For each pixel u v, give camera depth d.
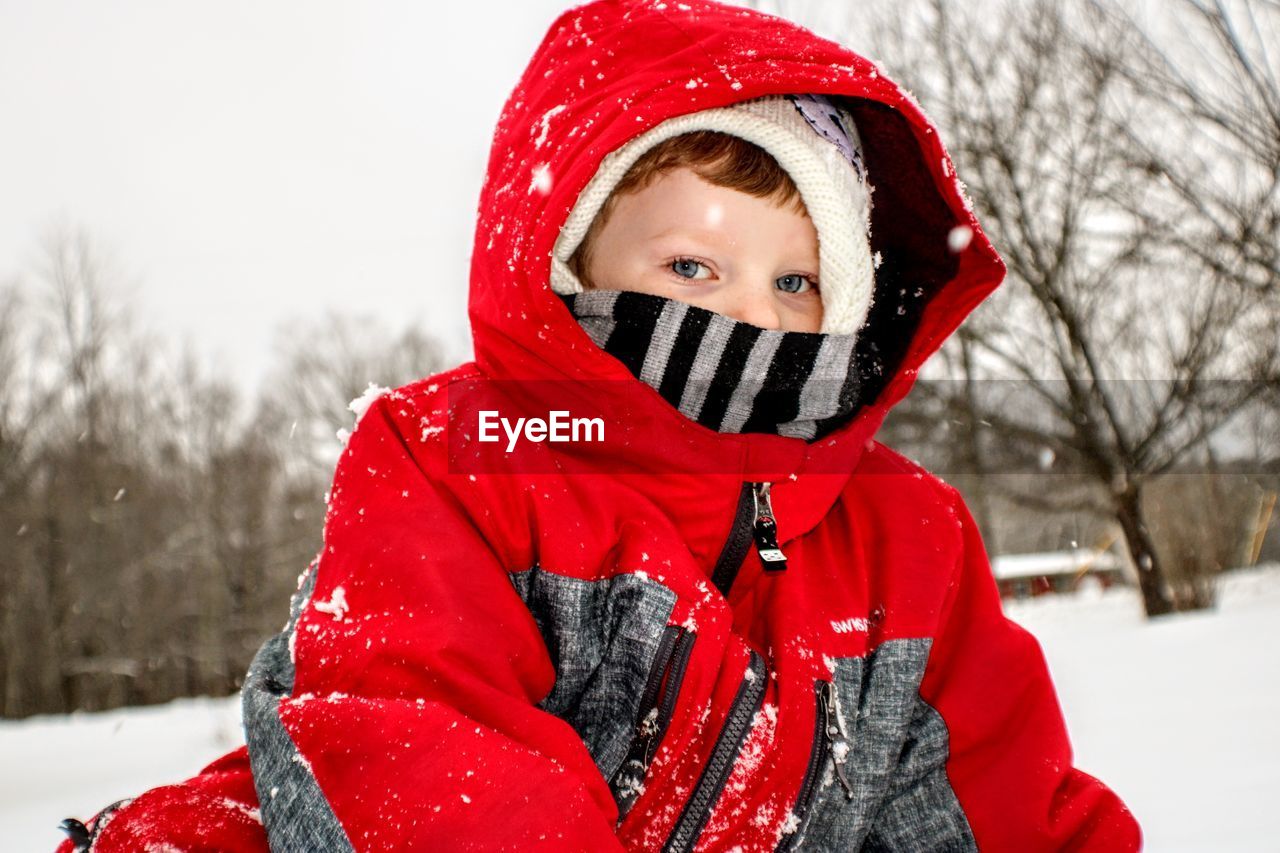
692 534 1.19
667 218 1.25
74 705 21.72
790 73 1.21
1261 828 2.06
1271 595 13.09
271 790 0.87
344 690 0.95
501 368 1.22
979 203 10.27
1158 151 9.06
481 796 0.80
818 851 1.10
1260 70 8.26
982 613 1.35
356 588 1.00
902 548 1.31
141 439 23.91
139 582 23.12
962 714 1.25
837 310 1.31
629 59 1.25
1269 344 9.74
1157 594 11.52
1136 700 4.43
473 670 0.93
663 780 1.04
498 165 1.32
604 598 1.10
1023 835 1.16
